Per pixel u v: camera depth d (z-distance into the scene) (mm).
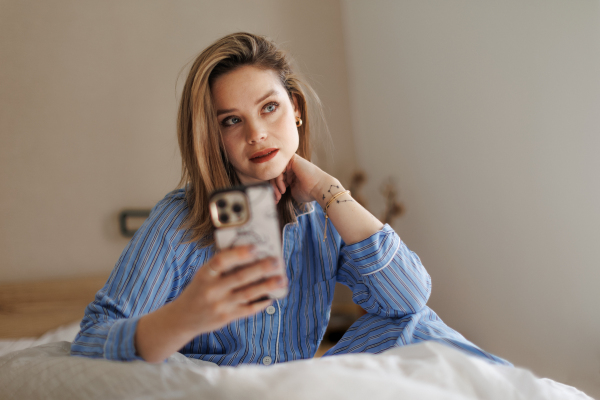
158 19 2443
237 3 2525
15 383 586
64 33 2371
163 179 2441
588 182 1403
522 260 1693
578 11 1382
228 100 796
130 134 2420
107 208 2398
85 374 535
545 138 1537
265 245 491
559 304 1557
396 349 559
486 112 1784
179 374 503
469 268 1973
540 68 1531
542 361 1644
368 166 2613
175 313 503
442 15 1955
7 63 2334
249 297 473
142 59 2428
